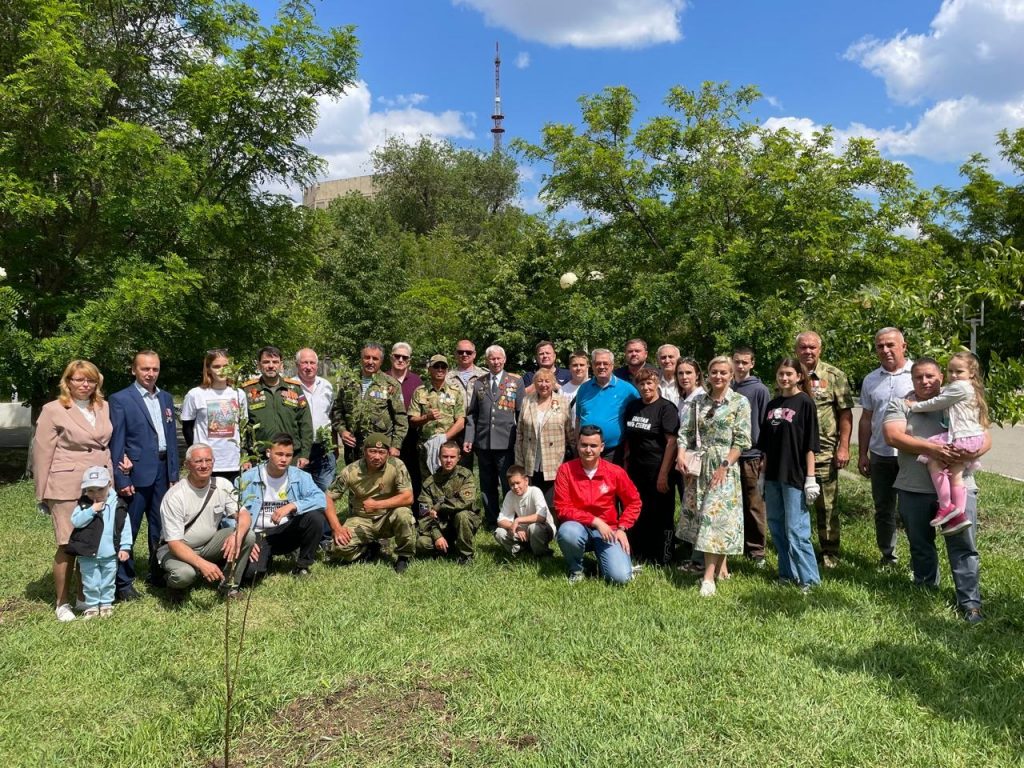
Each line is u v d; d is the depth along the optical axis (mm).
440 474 6109
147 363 5480
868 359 7102
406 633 4410
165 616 4789
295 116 12133
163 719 3402
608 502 5570
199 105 11367
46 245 11125
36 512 7953
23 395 10836
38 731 3344
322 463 6754
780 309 8492
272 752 3125
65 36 9789
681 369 5805
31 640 4348
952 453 4473
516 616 4664
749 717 3311
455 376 7586
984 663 3855
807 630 4355
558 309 12289
